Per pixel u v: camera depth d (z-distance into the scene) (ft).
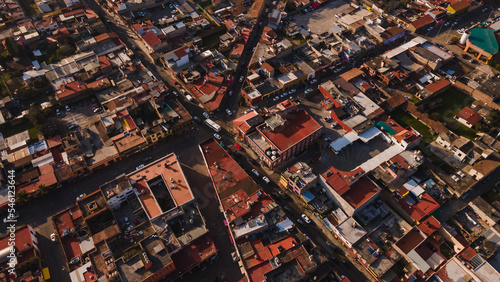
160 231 510.17
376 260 492.54
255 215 529.04
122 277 462.19
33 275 493.36
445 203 570.05
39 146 634.43
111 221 544.62
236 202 538.88
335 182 554.46
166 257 479.82
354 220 529.86
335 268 510.17
